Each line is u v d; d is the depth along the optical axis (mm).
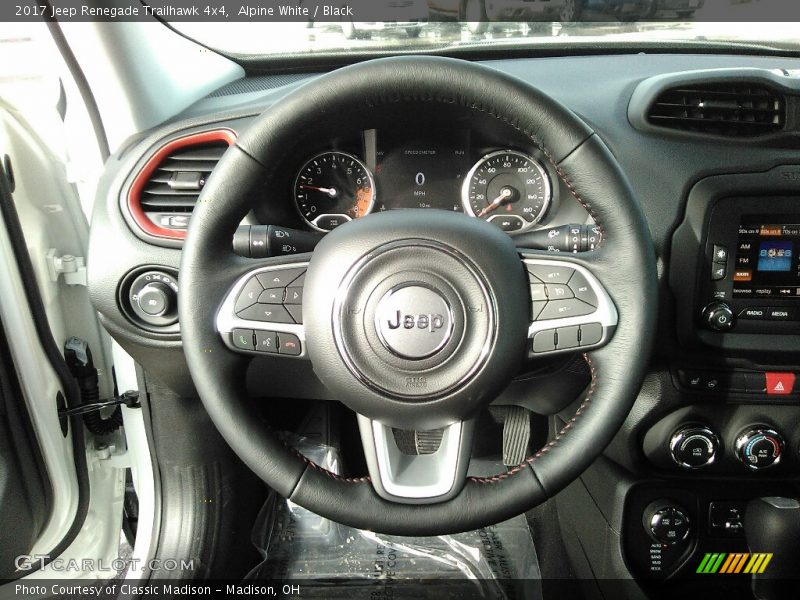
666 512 1349
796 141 1123
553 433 1589
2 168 1097
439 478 877
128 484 1615
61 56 1090
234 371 889
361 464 1729
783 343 1193
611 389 861
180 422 1375
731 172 1127
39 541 1290
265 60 1461
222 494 1466
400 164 1229
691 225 1146
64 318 1349
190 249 852
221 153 1150
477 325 821
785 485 1346
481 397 843
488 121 1146
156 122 1183
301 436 1668
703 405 1269
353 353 831
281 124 820
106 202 1134
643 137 1153
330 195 1230
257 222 1203
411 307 816
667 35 1469
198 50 1354
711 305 1173
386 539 1642
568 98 1215
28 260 1149
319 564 1569
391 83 813
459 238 824
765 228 1143
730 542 1377
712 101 1150
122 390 1388
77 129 1189
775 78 1124
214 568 1440
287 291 870
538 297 859
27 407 1175
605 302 847
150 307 1098
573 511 1595
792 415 1264
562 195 1210
